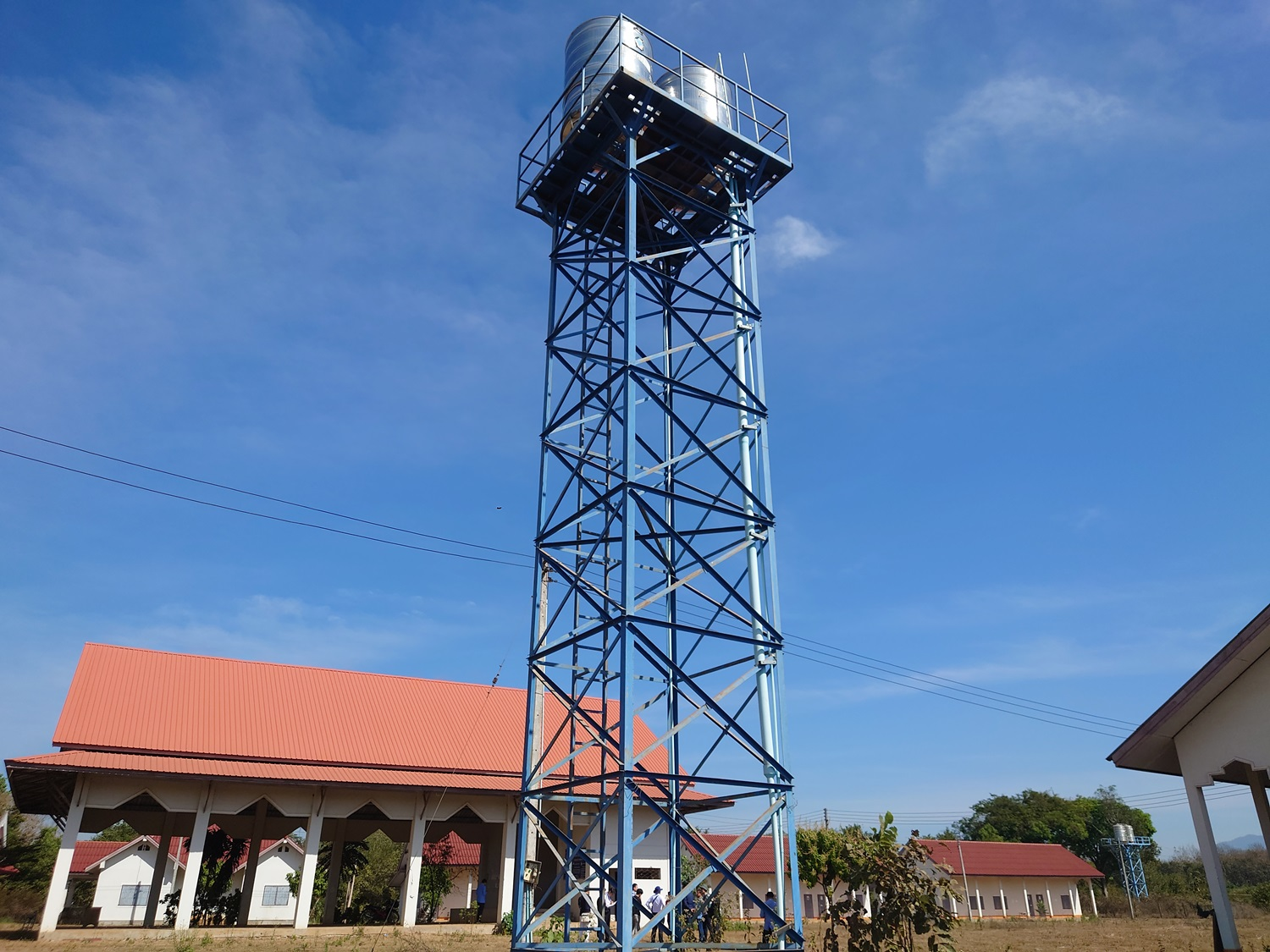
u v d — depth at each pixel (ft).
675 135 56.44
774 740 46.88
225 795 92.17
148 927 95.04
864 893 51.49
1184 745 46.68
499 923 94.07
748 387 54.24
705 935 50.44
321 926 99.66
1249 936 91.25
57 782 92.43
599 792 55.72
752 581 49.90
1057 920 161.48
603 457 55.47
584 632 45.93
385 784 95.86
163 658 105.19
